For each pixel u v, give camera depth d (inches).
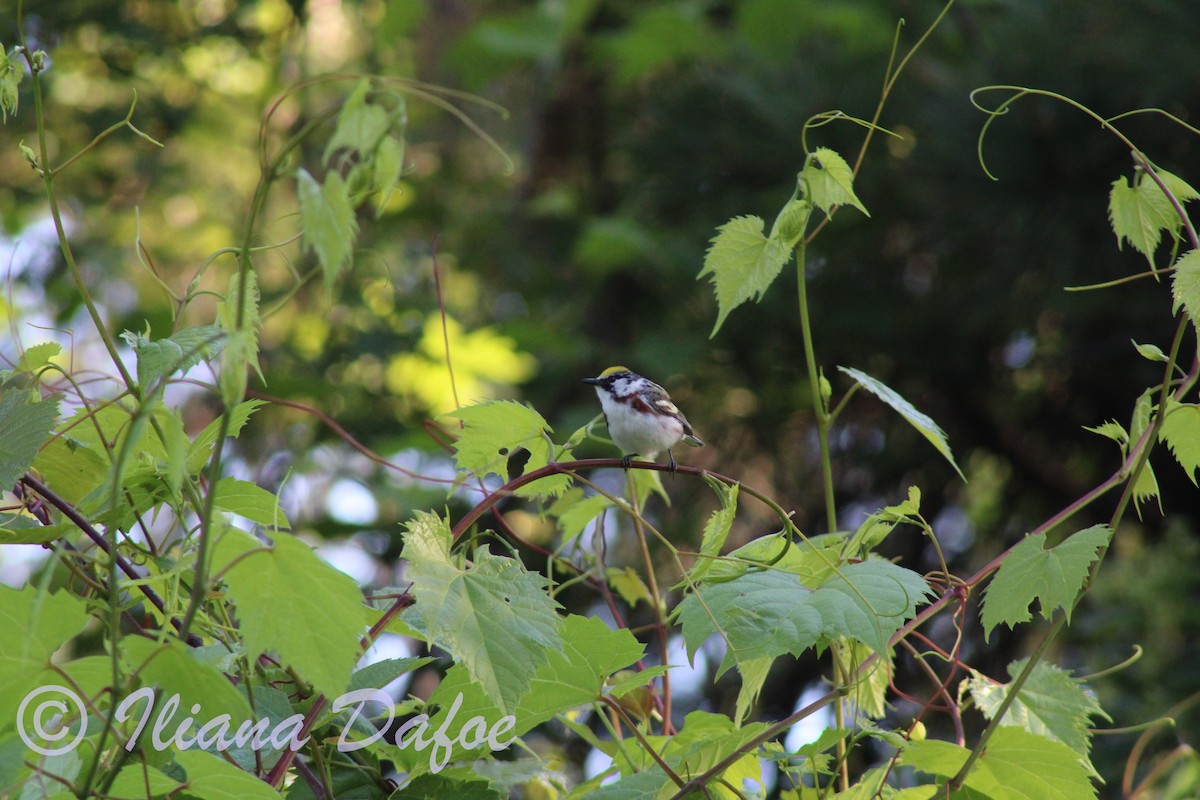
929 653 195.6
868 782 177.5
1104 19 482.3
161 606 170.6
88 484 189.8
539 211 692.1
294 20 586.9
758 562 183.5
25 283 534.9
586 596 498.0
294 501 536.4
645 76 694.5
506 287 709.3
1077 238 470.9
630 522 470.3
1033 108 472.4
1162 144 461.7
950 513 571.8
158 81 578.6
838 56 555.8
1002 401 553.3
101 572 173.5
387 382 595.5
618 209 679.1
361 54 649.0
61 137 551.8
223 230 622.8
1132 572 454.9
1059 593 166.1
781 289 525.3
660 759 170.6
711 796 168.7
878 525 197.8
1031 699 198.2
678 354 563.2
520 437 205.5
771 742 176.4
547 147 741.9
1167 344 481.4
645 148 581.6
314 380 544.7
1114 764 418.0
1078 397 547.8
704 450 577.0
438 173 737.0
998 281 495.2
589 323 673.0
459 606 155.7
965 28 552.4
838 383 556.4
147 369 158.6
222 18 568.4
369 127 122.9
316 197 121.3
